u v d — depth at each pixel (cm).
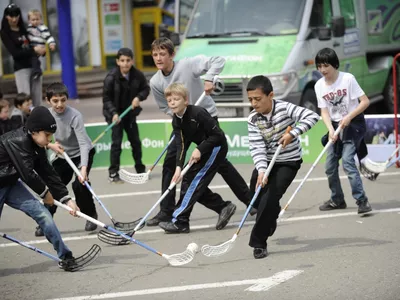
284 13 1652
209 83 1072
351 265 865
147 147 1565
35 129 847
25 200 890
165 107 1129
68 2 2370
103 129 1571
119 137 1427
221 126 1505
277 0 1673
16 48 1778
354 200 1183
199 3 1725
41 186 870
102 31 2880
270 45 1611
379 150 1412
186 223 1055
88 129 1571
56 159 1080
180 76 1090
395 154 1259
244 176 1397
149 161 1567
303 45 1611
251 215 1126
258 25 1658
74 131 1062
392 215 1077
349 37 1752
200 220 1133
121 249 996
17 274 917
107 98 1412
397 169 1385
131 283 850
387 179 1308
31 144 861
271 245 970
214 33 1678
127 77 1409
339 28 1639
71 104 2342
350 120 1046
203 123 987
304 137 1469
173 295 800
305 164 1464
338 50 1706
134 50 3014
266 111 902
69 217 1207
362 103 1055
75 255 981
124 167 1571
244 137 1502
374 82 1859
